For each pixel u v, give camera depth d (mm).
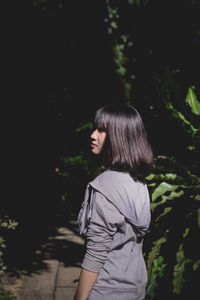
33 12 6332
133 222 1462
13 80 5898
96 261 1395
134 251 1527
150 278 2547
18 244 4250
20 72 6020
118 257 1470
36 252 4094
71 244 4395
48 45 6734
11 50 5961
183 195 2637
